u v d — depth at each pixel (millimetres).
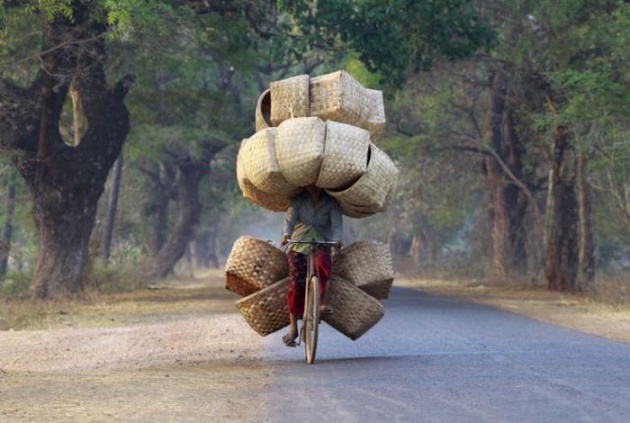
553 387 10109
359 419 8477
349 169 12633
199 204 61781
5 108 31156
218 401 9820
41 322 24438
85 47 30109
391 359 13391
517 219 50156
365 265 13703
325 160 12547
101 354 16359
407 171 51812
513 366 12070
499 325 19922
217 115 41500
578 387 10094
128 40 30031
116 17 25719
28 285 39062
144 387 10984
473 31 32719
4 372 13156
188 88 40875
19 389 11016
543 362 12508
